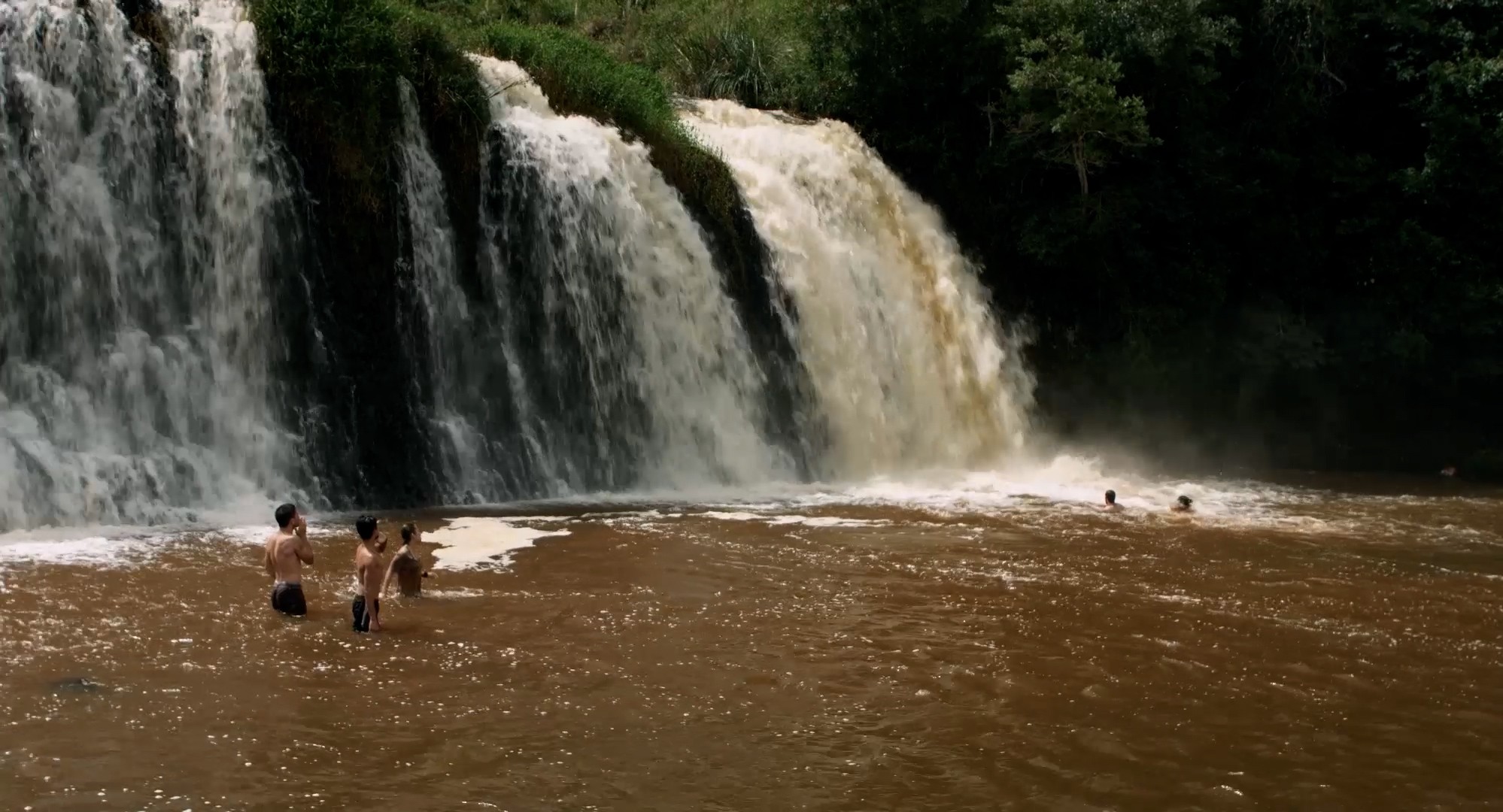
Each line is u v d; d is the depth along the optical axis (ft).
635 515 60.18
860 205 91.71
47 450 52.03
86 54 57.72
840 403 82.48
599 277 72.84
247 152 61.41
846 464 81.35
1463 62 97.50
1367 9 102.01
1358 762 29.19
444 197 68.03
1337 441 104.37
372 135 64.59
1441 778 28.30
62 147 56.54
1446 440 103.81
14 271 54.29
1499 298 95.50
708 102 97.19
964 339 92.02
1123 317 97.30
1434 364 101.30
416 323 65.62
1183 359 97.30
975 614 41.96
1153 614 42.63
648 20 121.49
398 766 27.37
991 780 27.61
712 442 75.20
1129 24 92.63
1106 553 53.36
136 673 32.91
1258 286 103.35
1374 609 44.19
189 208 59.77
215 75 61.31
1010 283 98.89
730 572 47.32
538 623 39.17
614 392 72.54
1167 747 29.86
